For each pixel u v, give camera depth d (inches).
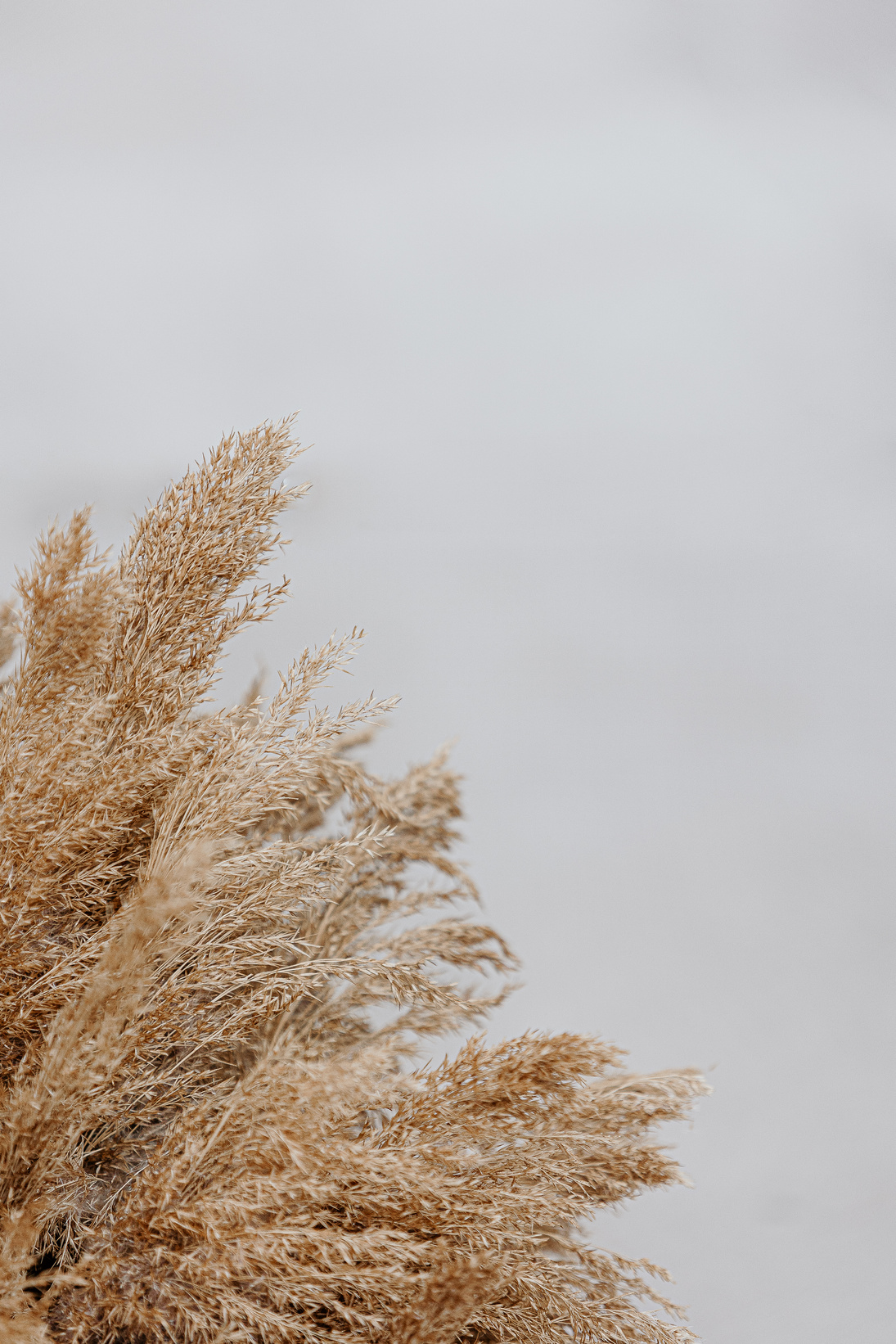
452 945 88.4
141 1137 82.3
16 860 79.7
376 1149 79.0
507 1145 81.5
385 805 88.4
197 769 81.2
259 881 81.7
